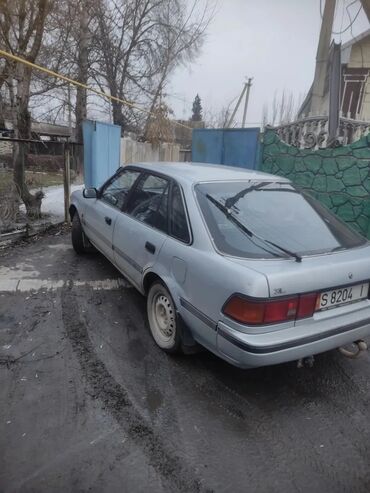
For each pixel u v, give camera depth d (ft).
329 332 8.13
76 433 7.46
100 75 59.16
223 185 10.47
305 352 7.97
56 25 27.81
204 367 9.87
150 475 6.65
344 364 10.48
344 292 8.47
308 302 7.84
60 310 12.51
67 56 43.55
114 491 6.32
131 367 9.70
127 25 60.59
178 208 10.01
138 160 36.81
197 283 8.61
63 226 23.36
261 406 8.61
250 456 7.20
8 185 19.92
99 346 10.57
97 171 27.66
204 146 30.42
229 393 8.96
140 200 12.19
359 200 21.85
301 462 7.13
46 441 7.22
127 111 62.69
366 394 9.23
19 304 12.81
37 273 15.61
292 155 25.04
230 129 28.48
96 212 14.97
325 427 8.06
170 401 8.55
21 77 20.93
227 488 6.50
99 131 27.27
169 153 43.68
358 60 45.78
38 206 22.97
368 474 6.96
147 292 11.36
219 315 8.00
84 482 6.44
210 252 8.54
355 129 23.73
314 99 34.71
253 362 7.51
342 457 7.30
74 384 8.91
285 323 7.66
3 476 6.44
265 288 7.31
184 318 9.25
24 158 21.86
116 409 8.18
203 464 6.95
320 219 10.41
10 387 8.68
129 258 12.01
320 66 33.86
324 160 23.26
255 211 9.88
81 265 16.76
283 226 9.61
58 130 55.16
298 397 9.00
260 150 26.94
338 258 8.63
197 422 7.97
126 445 7.25
